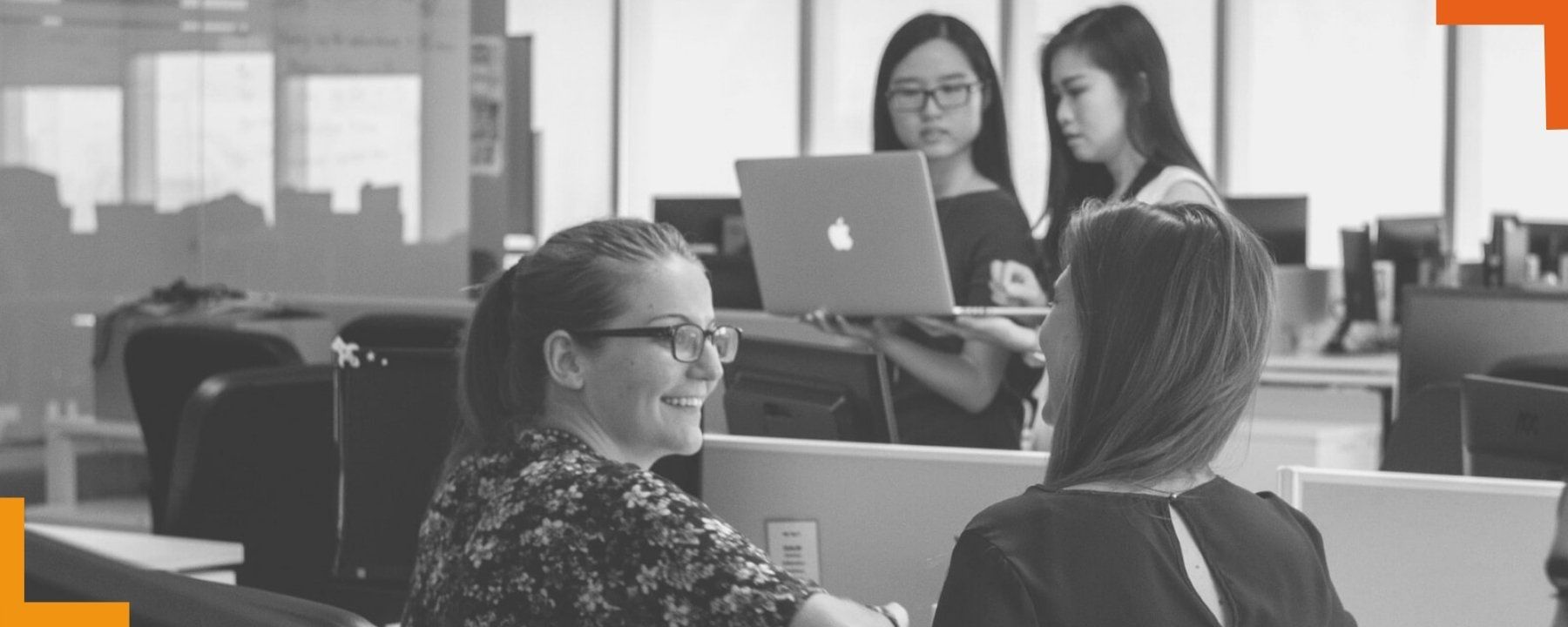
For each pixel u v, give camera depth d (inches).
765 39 380.5
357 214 269.4
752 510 84.1
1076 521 50.3
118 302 275.1
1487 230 330.0
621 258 63.6
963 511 79.0
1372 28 334.6
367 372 94.4
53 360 273.0
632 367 63.0
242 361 145.1
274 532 125.8
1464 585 69.9
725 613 56.0
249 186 273.3
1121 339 52.6
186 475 123.8
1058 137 127.5
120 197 275.7
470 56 268.8
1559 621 57.8
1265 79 342.6
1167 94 123.8
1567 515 57.9
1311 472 72.2
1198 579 50.4
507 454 62.6
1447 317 117.1
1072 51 124.3
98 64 275.4
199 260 275.3
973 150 131.4
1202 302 52.2
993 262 123.4
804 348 97.6
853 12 372.8
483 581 58.8
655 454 65.5
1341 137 337.1
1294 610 51.8
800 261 125.6
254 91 272.7
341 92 269.6
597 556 57.4
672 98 390.0
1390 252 278.4
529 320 63.6
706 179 387.5
